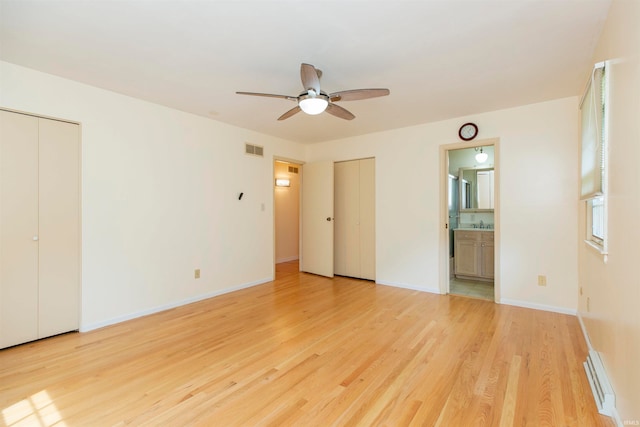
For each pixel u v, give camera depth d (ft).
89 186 9.79
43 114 8.87
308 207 18.16
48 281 9.02
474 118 12.60
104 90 10.09
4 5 5.84
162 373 7.13
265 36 6.98
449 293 13.83
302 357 7.87
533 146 11.43
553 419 5.47
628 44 4.97
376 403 5.99
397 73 8.86
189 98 10.87
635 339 4.58
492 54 7.80
